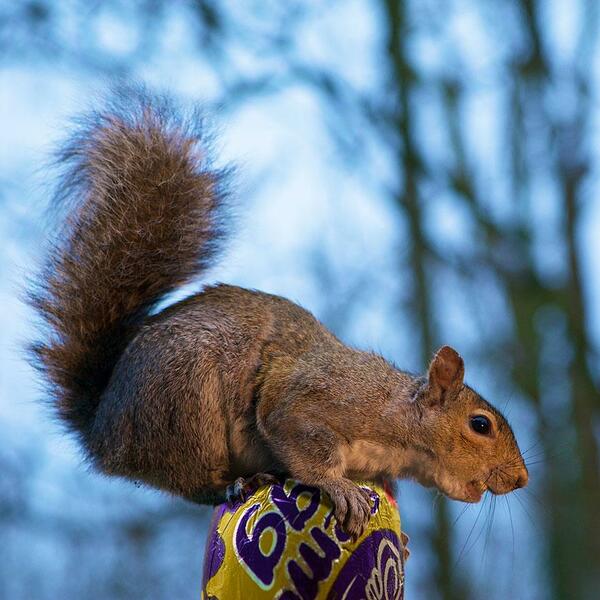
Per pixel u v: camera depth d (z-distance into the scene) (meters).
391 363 1.71
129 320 1.72
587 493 2.29
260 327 1.69
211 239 1.74
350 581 1.55
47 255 1.73
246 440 1.68
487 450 1.69
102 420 1.69
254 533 1.56
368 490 1.58
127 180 1.72
